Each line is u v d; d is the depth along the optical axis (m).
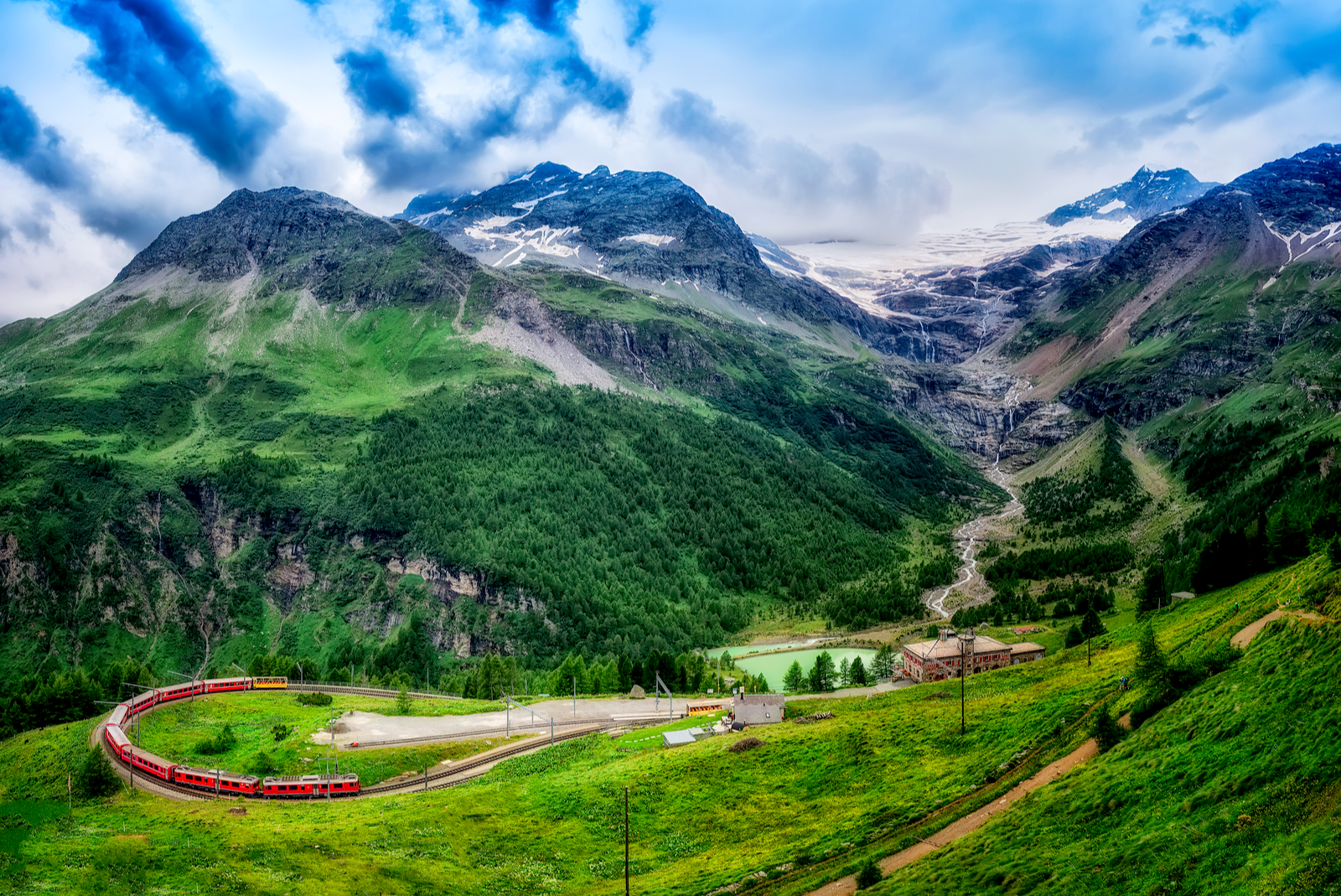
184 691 168.25
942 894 59.59
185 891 83.31
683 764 114.50
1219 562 155.88
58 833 99.44
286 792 116.50
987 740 97.38
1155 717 75.00
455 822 103.44
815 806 95.31
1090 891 52.38
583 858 94.00
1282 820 48.66
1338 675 58.19
